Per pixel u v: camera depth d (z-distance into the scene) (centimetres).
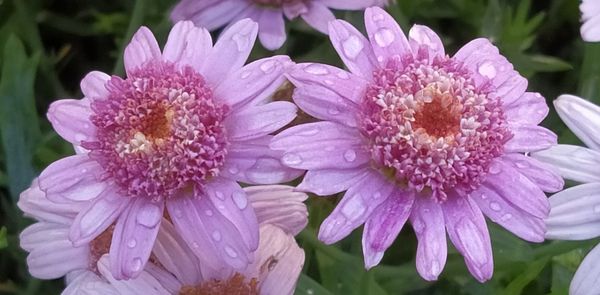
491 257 18
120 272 19
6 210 27
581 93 27
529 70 28
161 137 19
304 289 23
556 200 20
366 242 18
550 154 20
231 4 26
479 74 20
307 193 22
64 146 26
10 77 26
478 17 30
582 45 31
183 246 20
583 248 24
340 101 19
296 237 24
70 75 31
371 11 20
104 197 19
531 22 28
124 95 20
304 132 19
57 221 22
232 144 19
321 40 30
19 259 27
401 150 19
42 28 31
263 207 20
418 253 18
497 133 19
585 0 23
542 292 27
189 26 20
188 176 19
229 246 19
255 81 19
